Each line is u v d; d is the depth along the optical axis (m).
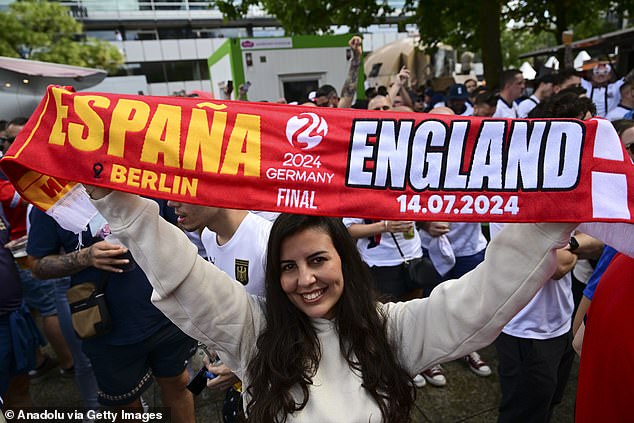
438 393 2.70
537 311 1.82
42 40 20.66
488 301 1.02
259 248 1.66
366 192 0.99
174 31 29.77
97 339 1.96
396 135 0.99
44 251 1.98
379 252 2.68
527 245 0.98
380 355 1.14
